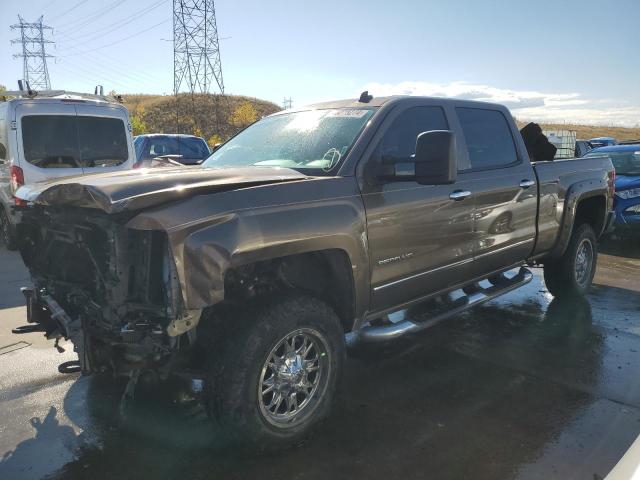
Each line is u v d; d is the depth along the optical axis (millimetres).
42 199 3021
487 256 4629
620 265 8109
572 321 5430
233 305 3121
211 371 2883
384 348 4730
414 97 4152
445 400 3744
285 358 3090
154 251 2711
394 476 2875
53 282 3344
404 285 3842
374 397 3791
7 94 9242
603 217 6297
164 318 2727
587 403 3693
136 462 3012
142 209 2633
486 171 4582
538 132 6336
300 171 3564
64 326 3055
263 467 2965
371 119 3766
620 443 3188
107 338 2895
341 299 3475
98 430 3336
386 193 3609
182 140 13266
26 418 3471
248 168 3439
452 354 4582
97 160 9133
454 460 3020
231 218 2770
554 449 3125
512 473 2896
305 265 3463
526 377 4113
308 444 3184
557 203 5461
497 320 5469
